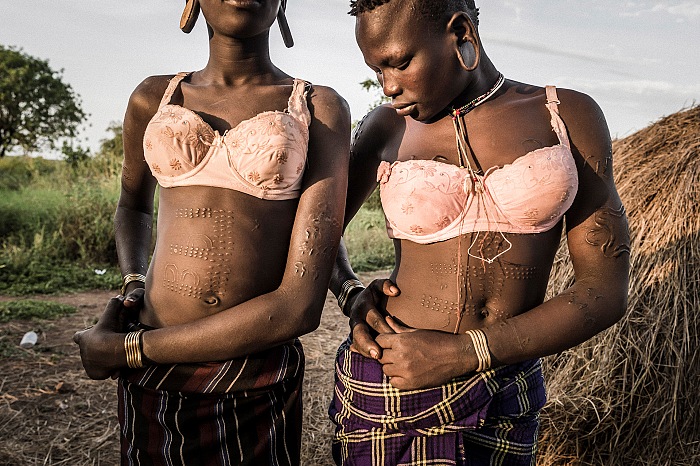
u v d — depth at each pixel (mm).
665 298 3039
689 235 3098
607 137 1800
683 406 2949
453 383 1757
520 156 1758
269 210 1853
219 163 1812
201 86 1939
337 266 2271
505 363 1718
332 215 1850
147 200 2291
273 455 1985
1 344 5250
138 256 2217
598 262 1771
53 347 5293
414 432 1812
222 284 1845
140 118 2029
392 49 1658
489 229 1754
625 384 3002
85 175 13227
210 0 1804
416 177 1778
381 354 1784
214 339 1758
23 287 7457
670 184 3268
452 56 1705
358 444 1898
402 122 2008
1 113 22906
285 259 1902
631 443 3012
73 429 3828
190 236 1853
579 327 1700
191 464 1921
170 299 1890
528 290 1801
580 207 1801
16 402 4184
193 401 1905
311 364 4934
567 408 3088
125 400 1990
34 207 10398
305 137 1850
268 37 1972
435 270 1808
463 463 1776
